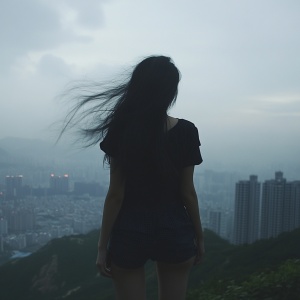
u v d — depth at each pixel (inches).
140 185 86.0
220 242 1264.8
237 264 786.8
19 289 1534.2
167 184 86.7
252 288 182.7
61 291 1417.3
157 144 83.9
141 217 86.2
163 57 90.4
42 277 1553.9
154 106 85.0
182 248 87.2
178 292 90.4
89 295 1157.7
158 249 86.7
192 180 89.5
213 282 263.7
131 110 86.4
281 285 173.8
